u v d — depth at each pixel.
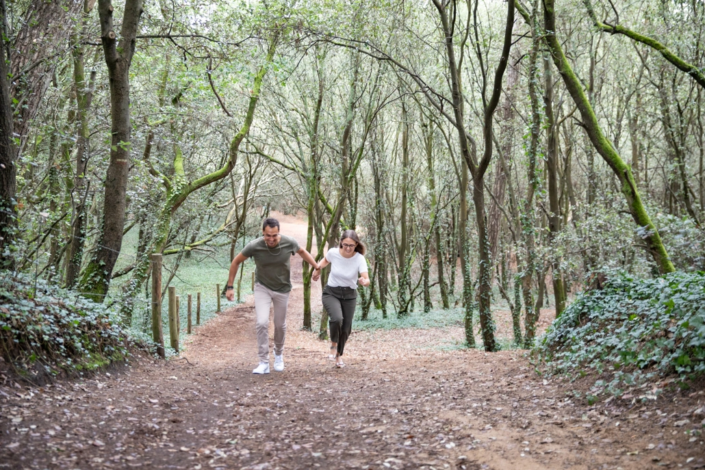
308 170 20.11
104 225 9.17
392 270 30.03
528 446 3.88
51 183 12.05
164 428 4.52
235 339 16.06
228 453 3.98
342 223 21.78
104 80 13.48
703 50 14.39
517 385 5.85
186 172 17.70
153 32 11.77
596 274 7.76
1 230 6.61
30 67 8.48
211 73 11.22
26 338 5.39
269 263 7.59
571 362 5.99
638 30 15.52
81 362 6.10
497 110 17.31
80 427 4.12
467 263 14.95
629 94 18.44
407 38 15.09
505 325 20.17
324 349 13.38
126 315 10.98
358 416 5.04
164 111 13.56
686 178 16.89
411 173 23.73
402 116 20.36
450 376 6.87
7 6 8.85
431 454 3.86
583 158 25.66
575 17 13.83
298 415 5.15
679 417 3.84
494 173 21.66
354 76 17.56
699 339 4.39
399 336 18.97
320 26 12.77
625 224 11.51
